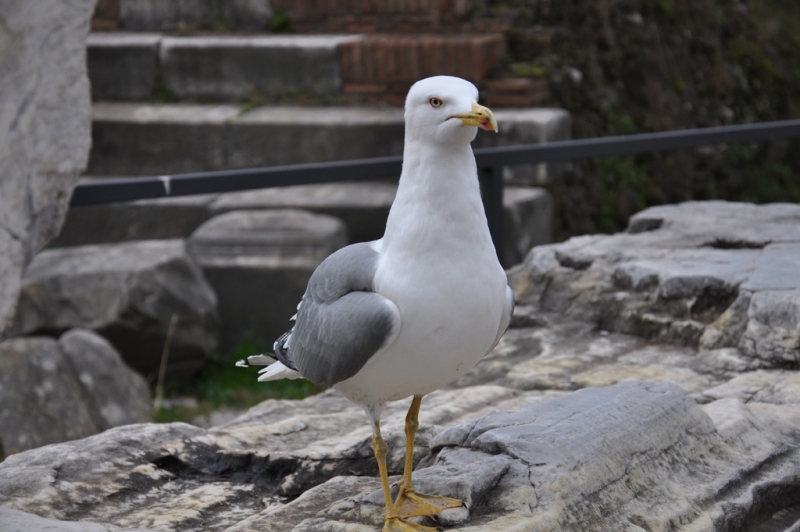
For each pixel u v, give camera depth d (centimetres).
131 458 443
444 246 334
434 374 348
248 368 1041
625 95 1501
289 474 444
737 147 1670
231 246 1109
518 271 739
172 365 1028
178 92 1365
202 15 1441
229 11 1432
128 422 886
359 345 335
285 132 1248
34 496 402
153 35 1416
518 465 372
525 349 639
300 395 977
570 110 1363
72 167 551
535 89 1286
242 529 367
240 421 533
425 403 540
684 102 1580
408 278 334
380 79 1298
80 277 998
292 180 706
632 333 649
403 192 342
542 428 396
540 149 776
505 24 1330
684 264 662
